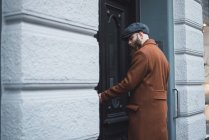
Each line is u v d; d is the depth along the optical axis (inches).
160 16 186.5
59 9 101.1
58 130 98.8
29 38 90.8
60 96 101.5
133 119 133.3
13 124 89.1
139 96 132.0
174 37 188.9
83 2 110.7
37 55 92.9
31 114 90.7
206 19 249.6
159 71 133.3
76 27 107.9
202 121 204.7
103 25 155.8
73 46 105.3
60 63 100.2
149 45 134.6
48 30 99.0
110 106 160.1
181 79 187.0
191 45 192.9
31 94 93.0
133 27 137.7
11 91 92.0
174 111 184.2
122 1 175.9
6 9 91.8
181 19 187.8
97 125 115.1
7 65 90.7
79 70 107.4
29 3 91.3
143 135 131.3
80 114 107.4
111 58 164.4
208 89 248.7
